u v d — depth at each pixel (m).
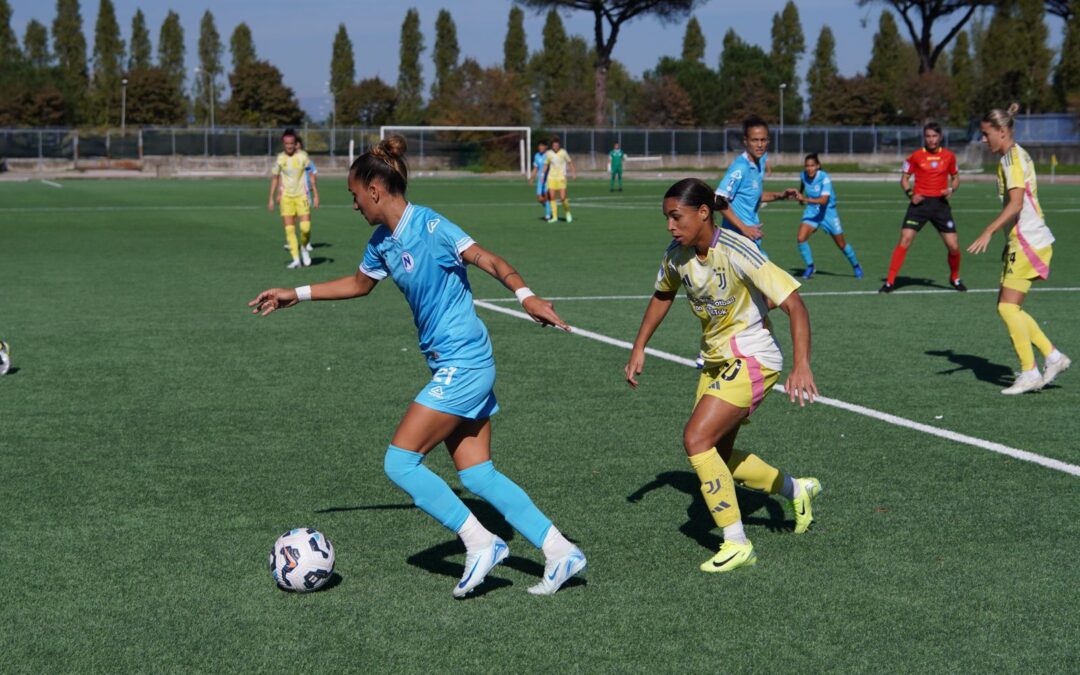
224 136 62.06
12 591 4.38
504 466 6.11
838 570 4.60
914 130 65.00
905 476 5.91
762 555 4.79
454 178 55.09
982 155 59.59
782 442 6.58
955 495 5.59
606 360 9.09
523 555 4.84
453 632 4.00
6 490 5.67
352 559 4.73
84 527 5.12
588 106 91.19
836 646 3.88
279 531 5.07
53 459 6.24
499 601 4.29
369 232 22.36
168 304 12.32
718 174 57.69
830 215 14.96
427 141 62.00
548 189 25.33
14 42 100.44
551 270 15.84
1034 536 5.00
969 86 96.75
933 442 6.57
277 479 5.87
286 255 17.89
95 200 33.78
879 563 4.67
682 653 3.82
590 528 5.13
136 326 10.82
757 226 9.65
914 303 12.55
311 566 4.32
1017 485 5.75
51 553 4.80
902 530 5.08
